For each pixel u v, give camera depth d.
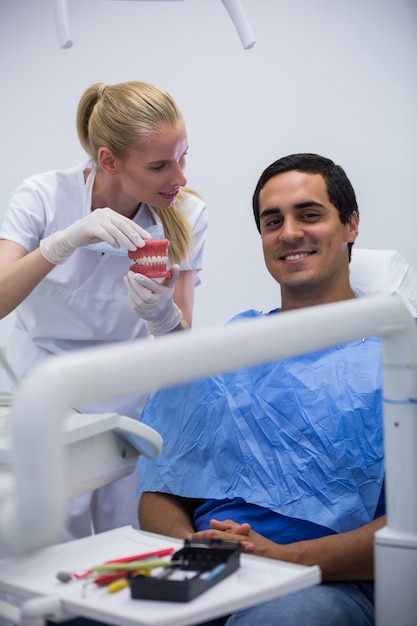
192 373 0.90
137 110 1.90
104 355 0.84
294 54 3.04
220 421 1.69
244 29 1.79
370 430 1.63
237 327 0.95
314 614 1.39
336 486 1.60
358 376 1.68
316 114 3.07
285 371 1.70
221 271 3.19
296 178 1.83
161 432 1.77
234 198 3.14
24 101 3.14
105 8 3.06
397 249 3.13
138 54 3.09
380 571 1.15
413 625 1.14
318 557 1.47
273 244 1.84
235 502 1.64
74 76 3.11
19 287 1.92
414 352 1.13
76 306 2.20
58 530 0.81
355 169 3.09
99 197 2.15
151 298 1.97
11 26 3.09
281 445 1.64
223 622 1.56
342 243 1.85
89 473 1.13
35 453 0.78
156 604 0.97
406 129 3.06
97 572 1.08
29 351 2.28
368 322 1.07
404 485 1.14
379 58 3.02
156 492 1.74
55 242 1.91
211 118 3.11
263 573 1.06
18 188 2.16
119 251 2.12
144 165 1.93
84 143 2.09
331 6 3.00
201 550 1.09
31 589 1.06
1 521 0.83
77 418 1.14
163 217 2.18
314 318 1.01
